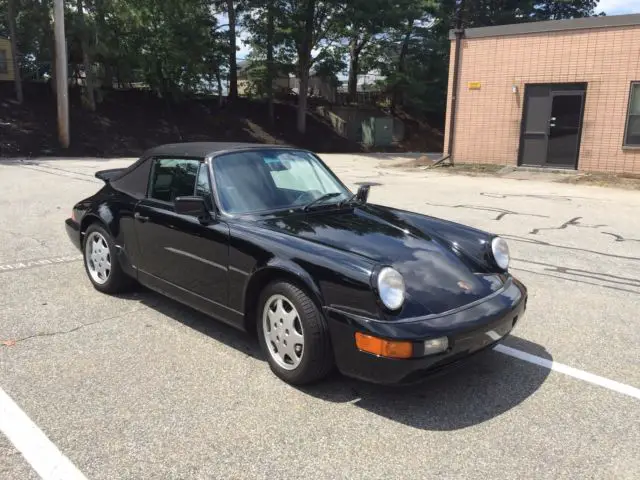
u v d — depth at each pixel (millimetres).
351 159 23078
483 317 3178
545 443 2857
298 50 29344
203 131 27438
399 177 15422
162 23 25609
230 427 2934
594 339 4242
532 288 5508
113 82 29188
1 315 4418
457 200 10953
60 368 3545
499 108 16516
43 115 23000
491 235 3982
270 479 2529
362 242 3586
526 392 3400
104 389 3295
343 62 32906
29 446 2730
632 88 14297
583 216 9383
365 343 2971
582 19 14641
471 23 38875
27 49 25703
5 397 3178
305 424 2986
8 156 19312
